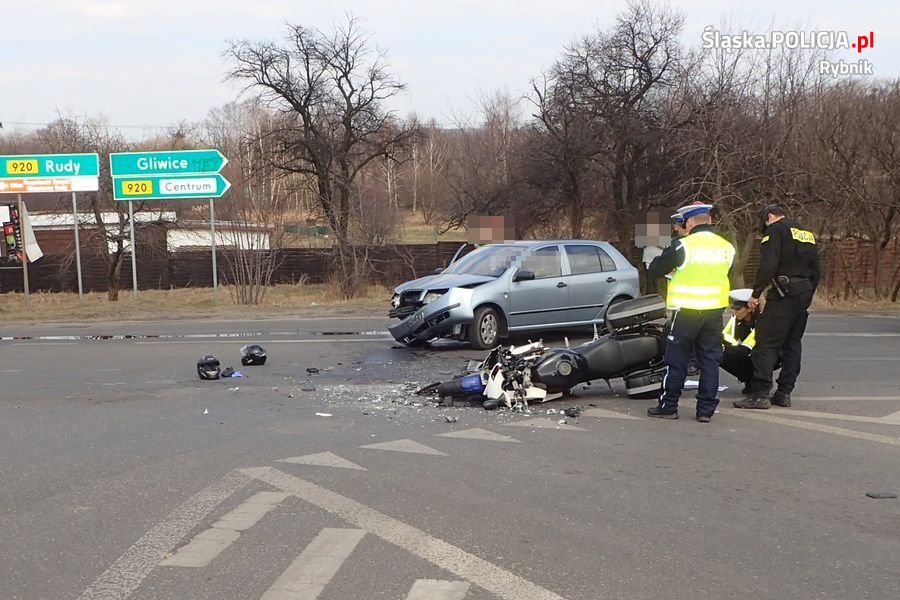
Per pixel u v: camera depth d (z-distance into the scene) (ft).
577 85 111.45
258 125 122.21
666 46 109.29
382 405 27.14
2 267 120.16
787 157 82.58
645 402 27.14
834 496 17.24
